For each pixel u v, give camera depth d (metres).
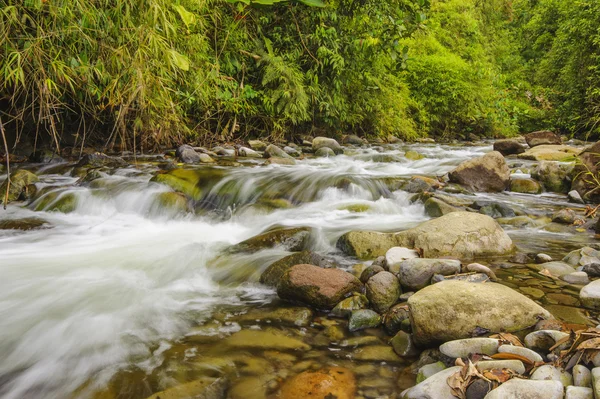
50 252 2.97
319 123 9.20
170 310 2.16
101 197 4.14
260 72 7.60
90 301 2.24
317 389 1.54
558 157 6.93
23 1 3.46
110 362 1.70
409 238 2.93
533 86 17.55
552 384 1.27
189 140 7.04
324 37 7.77
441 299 1.82
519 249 3.04
